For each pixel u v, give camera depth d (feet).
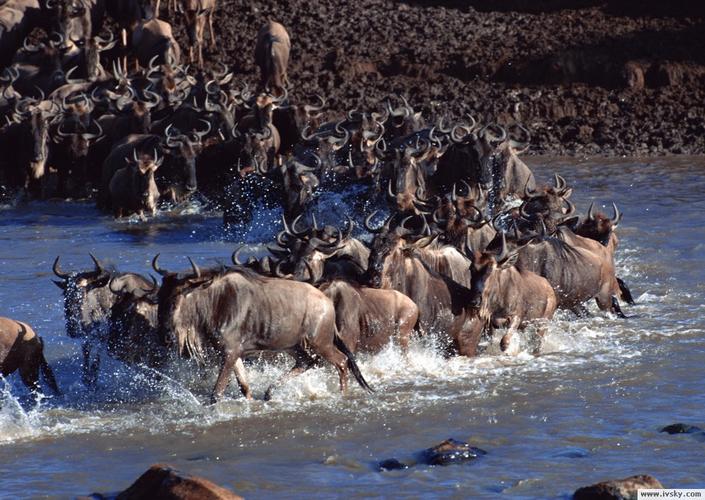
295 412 158.51
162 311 153.99
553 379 172.35
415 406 160.35
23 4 508.53
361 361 175.63
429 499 128.06
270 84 474.08
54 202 379.76
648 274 245.86
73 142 386.52
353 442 146.92
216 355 158.61
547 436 147.95
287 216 296.10
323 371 174.91
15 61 477.77
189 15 501.15
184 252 278.67
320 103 388.37
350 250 186.80
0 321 163.12
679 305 219.00
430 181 300.40
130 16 499.92
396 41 542.98
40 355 166.71
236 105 398.83
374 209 285.43
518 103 463.01
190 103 377.50
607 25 554.46
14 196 387.55
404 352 175.11
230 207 313.73
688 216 312.91
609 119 479.41
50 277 247.29
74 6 482.28
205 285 155.53
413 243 176.96
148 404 163.43
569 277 201.26
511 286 182.60
